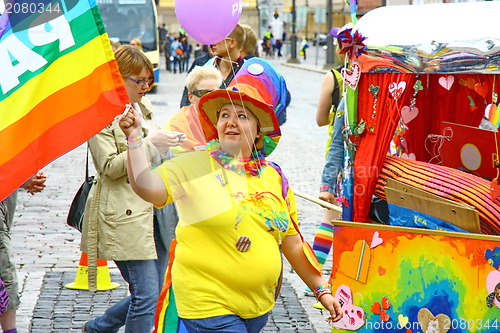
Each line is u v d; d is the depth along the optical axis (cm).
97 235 523
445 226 511
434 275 489
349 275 504
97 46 418
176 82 3628
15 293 558
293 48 5341
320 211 1086
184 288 419
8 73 410
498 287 480
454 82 612
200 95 547
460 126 601
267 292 427
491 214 508
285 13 6694
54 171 1375
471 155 595
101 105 418
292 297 718
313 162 1505
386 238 495
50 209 1072
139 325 522
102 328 549
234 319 416
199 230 416
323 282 454
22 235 930
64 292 725
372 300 501
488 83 552
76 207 541
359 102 545
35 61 414
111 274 788
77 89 418
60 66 417
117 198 521
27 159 412
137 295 523
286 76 4084
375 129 542
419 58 512
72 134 416
